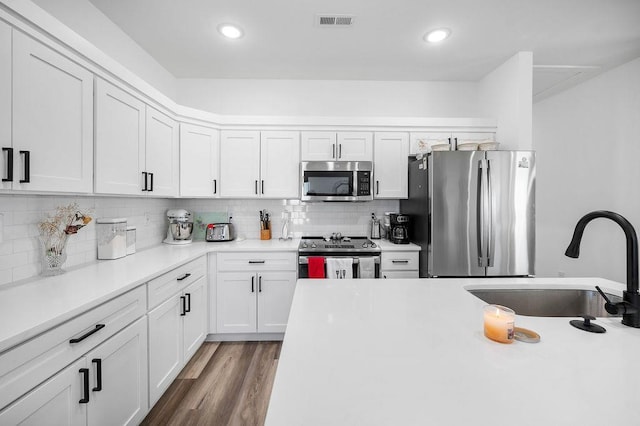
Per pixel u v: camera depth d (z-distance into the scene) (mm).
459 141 2984
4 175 1108
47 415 1000
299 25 2277
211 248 2568
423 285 1404
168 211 2814
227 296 2611
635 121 2889
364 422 505
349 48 2611
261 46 2568
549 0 2012
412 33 2393
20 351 907
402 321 973
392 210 3299
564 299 1462
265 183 2910
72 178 1414
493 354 757
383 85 3287
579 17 2195
